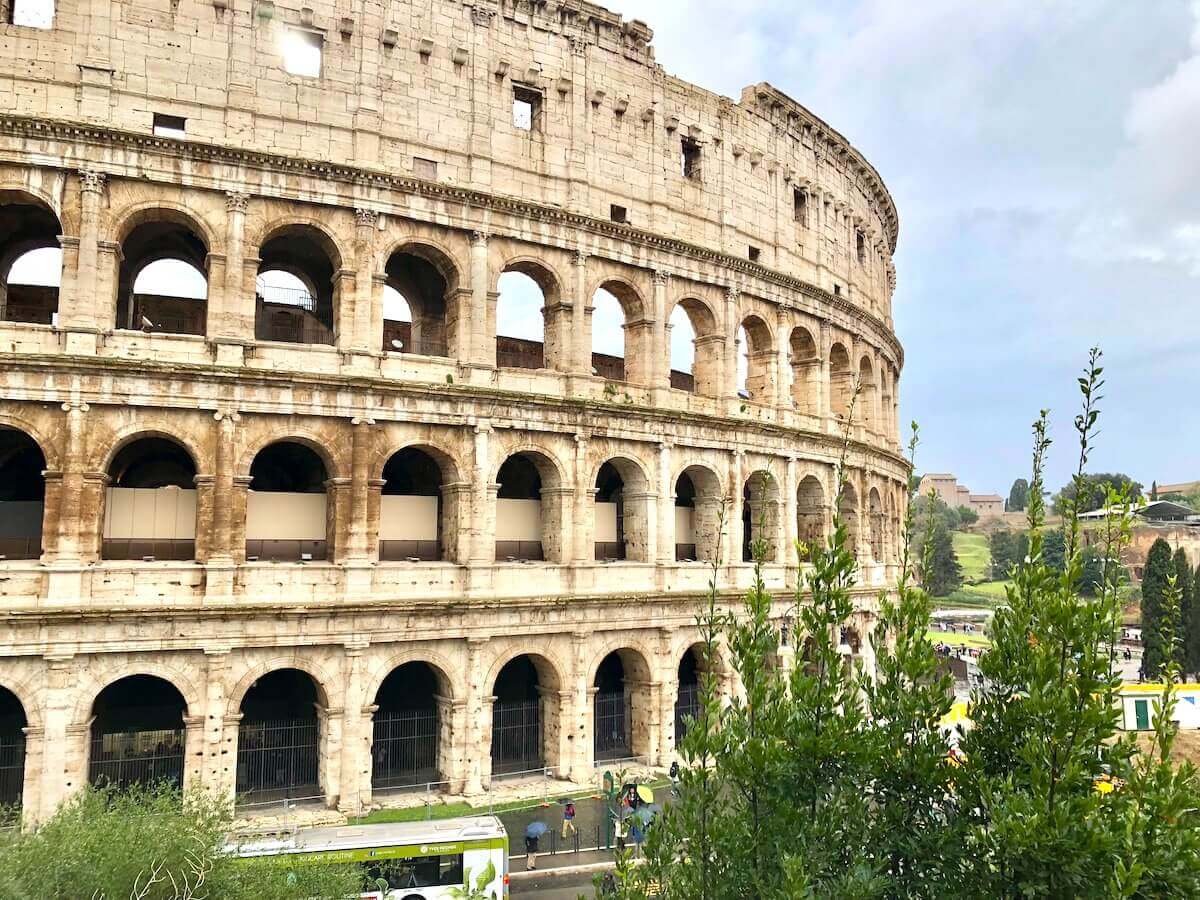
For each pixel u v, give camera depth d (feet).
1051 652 53.88
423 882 115.24
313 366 159.63
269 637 148.66
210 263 154.20
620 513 215.31
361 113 166.30
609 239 191.31
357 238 164.35
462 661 165.17
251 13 160.56
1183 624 322.34
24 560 145.48
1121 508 55.42
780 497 216.54
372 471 160.56
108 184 148.66
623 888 60.29
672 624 187.11
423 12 174.91
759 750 58.18
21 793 149.79
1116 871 44.62
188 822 92.12
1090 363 56.34
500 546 185.78
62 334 143.95
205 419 150.20
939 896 53.16
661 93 205.67
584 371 185.57
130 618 139.95
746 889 56.90
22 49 147.02
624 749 193.26
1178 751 208.33
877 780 59.67
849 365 253.44
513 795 164.14
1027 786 54.29
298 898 91.30
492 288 176.86
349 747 152.76
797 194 241.35
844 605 63.36
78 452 141.69
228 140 156.25
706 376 211.61
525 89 186.91
